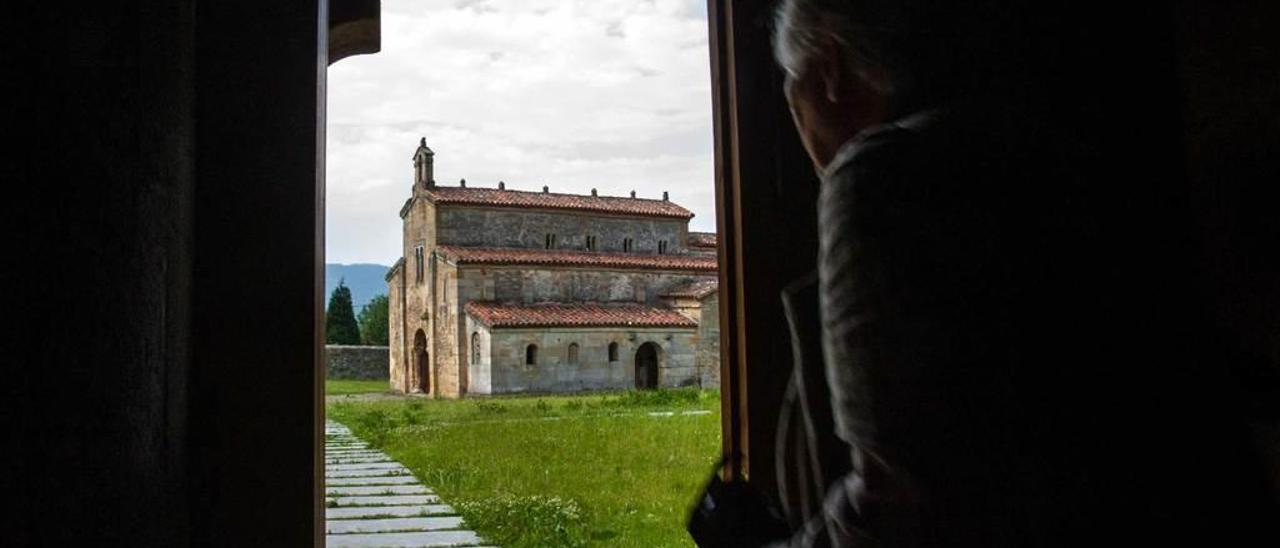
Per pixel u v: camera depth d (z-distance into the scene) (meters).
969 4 2.03
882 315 1.93
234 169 1.74
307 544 1.70
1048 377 1.90
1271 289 1.99
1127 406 1.91
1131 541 1.88
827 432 1.95
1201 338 1.98
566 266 28.22
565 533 6.12
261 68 1.76
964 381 1.90
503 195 29.92
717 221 2.12
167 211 1.52
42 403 1.29
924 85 2.02
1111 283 1.96
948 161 1.97
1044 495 1.87
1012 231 1.95
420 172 30.03
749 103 2.05
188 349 1.65
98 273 1.37
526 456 10.49
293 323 1.73
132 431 1.41
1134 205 2.00
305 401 1.72
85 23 1.39
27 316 1.30
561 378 26.00
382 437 12.99
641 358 27.97
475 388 26.28
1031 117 2.01
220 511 1.67
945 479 1.87
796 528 1.92
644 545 5.85
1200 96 2.05
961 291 1.92
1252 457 1.94
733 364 2.04
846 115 2.03
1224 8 2.08
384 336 54.22
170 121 1.54
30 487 1.28
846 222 1.97
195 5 1.73
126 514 1.39
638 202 31.86
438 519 6.61
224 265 1.72
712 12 2.17
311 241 1.75
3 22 1.33
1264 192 2.02
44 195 1.33
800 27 2.05
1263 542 1.90
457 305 26.84
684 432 13.21
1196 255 2.01
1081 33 2.04
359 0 2.11
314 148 1.77
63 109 1.35
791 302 2.00
